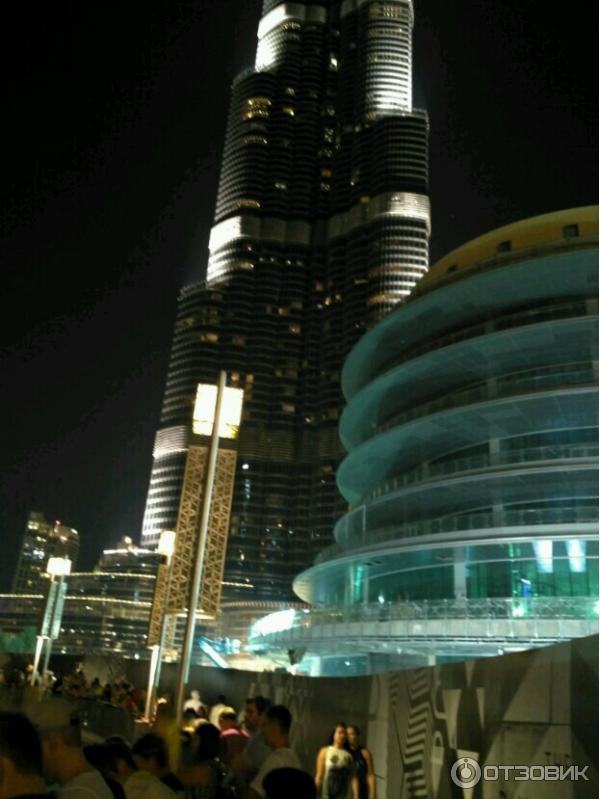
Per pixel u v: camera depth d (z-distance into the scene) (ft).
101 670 115.55
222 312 600.80
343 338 562.25
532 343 149.48
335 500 513.45
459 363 160.35
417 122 621.72
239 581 499.92
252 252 620.49
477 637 115.65
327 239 620.49
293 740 53.72
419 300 168.96
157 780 17.11
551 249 154.40
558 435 143.74
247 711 31.48
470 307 166.71
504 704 23.56
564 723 19.34
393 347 188.14
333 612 142.61
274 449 545.85
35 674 104.83
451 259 186.91
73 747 14.93
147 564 550.77
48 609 122.93
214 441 54.54
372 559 152.66
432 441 162.71
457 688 28.12
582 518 125.39
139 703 78.28
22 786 12.04
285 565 510.99
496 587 131.95
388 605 131.23
